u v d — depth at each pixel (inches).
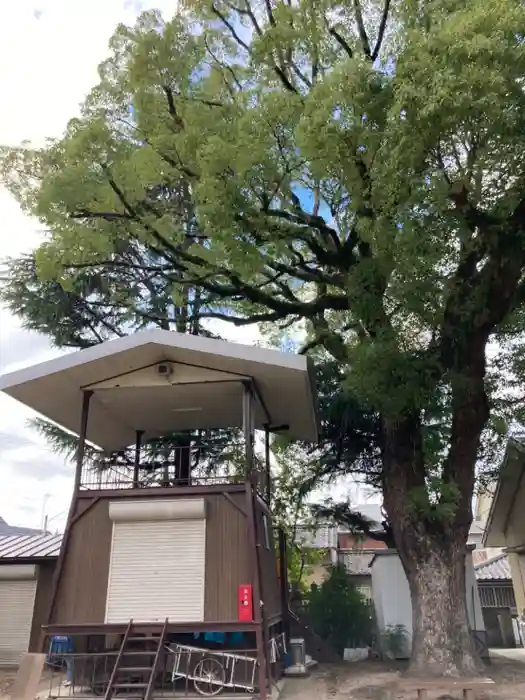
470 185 312.0
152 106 393.7
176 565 327.3
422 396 351.3
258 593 314.3
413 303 341.1
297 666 405.1
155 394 399.5
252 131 346.9
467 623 348.8
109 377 376.8
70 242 383.9
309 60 424.8
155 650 332.8
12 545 546.9
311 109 327.3
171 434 516.1
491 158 297.4
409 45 300.7
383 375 336.2
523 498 625.3
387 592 542.9
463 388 368.2
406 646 510.9
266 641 322.3
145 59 382.6
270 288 495.2
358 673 411.5
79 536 339.9
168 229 405.4
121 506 338.0
